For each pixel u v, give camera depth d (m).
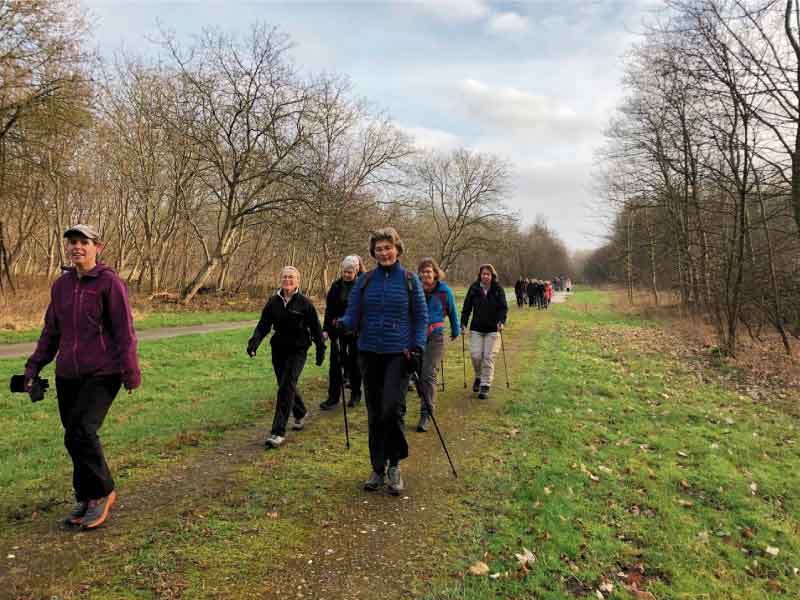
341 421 6.11
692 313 19.73
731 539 3.85
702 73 11.97
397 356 3.97
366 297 4.05
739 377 9.81
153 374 8.69
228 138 23.44
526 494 4.13
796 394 8.51
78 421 3.37
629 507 4.13
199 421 5.95
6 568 2.96
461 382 8.41
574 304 33.59
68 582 2.85
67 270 3.51
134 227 30.81
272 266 37.56
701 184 15.77
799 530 4.11
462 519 3.70
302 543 3.34
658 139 19.69
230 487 4.15
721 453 5.55
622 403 7.30
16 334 12.99
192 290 24.70
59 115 16.53
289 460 4.77
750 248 12.72
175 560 3.09
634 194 22.41
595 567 3.24
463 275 70.88
